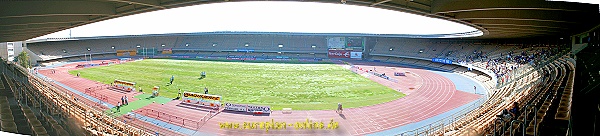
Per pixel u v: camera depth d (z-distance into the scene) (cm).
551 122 1183
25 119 1877
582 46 4094
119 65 7138
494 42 7100
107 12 2084
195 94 3256
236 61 7888
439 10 2270
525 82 3459
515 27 3591
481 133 1573
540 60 4659
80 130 1922
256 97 3681
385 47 9225
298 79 5019
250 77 5188
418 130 2497
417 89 4316
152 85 4456
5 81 3148
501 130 1323
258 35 10444
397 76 5625
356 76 5447
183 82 4700
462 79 5444
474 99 3659
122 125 2300
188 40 10731
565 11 2330
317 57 9275
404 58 8575
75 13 1823
